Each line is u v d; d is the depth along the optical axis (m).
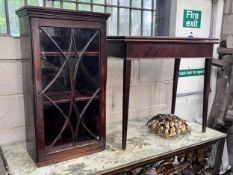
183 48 1.26
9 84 1.24
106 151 1.21
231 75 1.97
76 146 1.13
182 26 1.85
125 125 1.20
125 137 1.21
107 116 1.60
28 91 1.06
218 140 1.46
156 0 1.75
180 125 1.43
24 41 1.03
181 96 1.97
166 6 1.78
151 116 1.80
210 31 2.03
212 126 2.08
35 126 1.00
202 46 1.33
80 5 1.43
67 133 1.12
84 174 1.00
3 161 1.13
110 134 1.43
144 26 1.73
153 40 1.15
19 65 1.25
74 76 1.08
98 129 1.19
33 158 1.09
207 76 1.41
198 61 2.00
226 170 1.99
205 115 1.47
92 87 1.16
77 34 1.06
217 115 2.06
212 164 1.85
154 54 1.18
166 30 1.81
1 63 1.20
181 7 1.81
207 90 1.43
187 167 1.40
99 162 1.10
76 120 1.13
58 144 1.09
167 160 1.29
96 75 1.14
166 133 1.37
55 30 1.01
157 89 1.80
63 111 1.09
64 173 1.00
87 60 1.12
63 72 1.07
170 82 1.85
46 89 1.01
